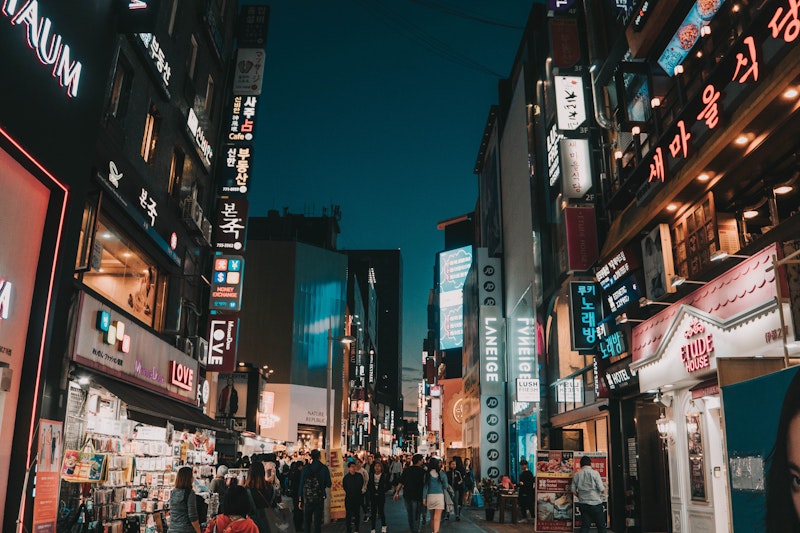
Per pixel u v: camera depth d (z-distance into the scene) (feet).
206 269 77.00
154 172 56.34
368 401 307.99
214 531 21.09
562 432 89.15
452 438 206.69
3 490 31.83
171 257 59.82
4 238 32.12
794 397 19.31
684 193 46.44
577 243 66.95
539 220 100.22
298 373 172.35
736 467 23.07
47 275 35.55
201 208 70.59
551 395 92.12
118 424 42.73
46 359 34.78
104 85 41.55
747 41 35.12
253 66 79.87
